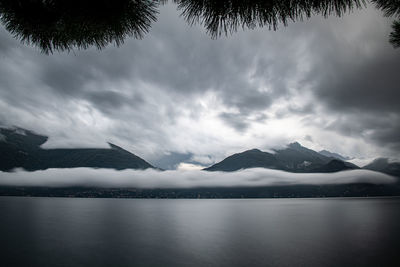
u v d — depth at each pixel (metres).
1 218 92.75
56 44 2.27
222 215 118.56
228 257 37.94
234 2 1.77
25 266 32.62
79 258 36.81
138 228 71.25
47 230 64.00
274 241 50.50
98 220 92.38
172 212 139.12
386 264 33.00
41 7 2.04
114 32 2.16
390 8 2.86
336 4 1.79
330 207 182.12
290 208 175.00
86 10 2.00
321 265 33.00
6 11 2.05
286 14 1.81
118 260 36.06
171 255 39.31
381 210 142.38
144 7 2.06
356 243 47.00
